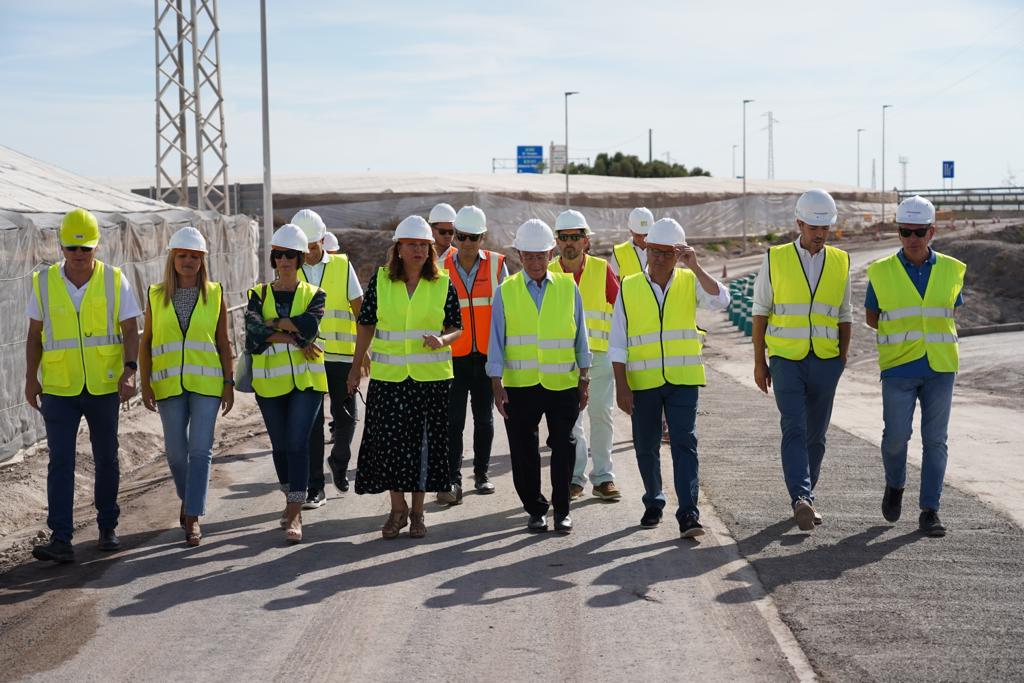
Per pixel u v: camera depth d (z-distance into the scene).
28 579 6.48
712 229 70.00
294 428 7.35
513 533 7.43
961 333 26.45
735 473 9.39
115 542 7.18
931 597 5.77
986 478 9.39
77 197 17.72
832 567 6.39
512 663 4.91
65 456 6.95
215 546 7.19
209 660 5.01
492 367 7.43
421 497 7.38
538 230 7.41
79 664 4.98
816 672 4.73
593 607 5.71
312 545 7.18
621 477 9.51
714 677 4.70
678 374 7.24
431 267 7.33
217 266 19.27
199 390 7.29
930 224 7.20
